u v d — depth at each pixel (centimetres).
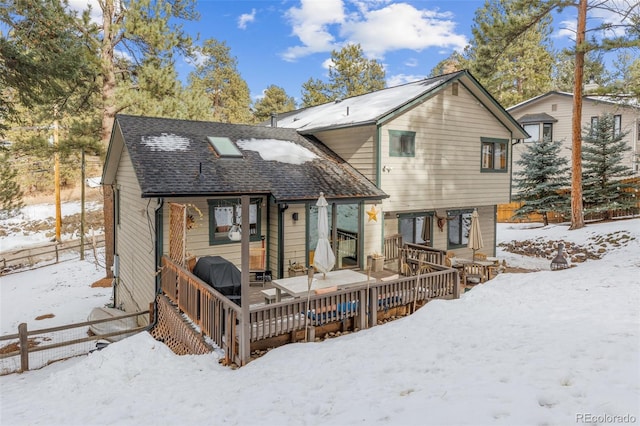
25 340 854
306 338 759
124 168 1321
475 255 1406
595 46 1609
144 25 1608
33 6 1236
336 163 1283
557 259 1334
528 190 2222
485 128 1515
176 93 1761
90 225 2988
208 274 817
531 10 1781
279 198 995
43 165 2941
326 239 859
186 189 912
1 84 1292
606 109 2461
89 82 1597
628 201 1983
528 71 3306
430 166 1353
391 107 1258
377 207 1235
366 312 825
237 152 1147
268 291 886
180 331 834
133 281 1242
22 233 2844
